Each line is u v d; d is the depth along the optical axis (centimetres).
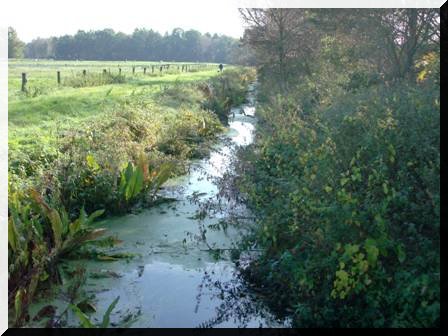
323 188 480
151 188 796
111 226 696
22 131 1081
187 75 3622
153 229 681
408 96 587
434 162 464
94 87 2219
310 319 413
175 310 467
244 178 697
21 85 1992
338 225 426
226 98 1958
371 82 1002
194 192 831
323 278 434
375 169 477
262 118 1309
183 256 588
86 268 555
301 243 479
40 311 449
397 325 358
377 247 392
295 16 1784
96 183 740
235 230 660
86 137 965
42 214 584
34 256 489
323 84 1145
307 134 686
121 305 476
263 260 512
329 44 1252
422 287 359
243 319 452
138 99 1561
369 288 393
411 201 449
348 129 567
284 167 667
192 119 1339
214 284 520
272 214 529
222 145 1260
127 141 991
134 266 565
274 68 1975
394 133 499
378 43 1017
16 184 675
